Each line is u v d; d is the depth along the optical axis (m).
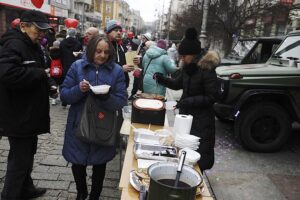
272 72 5.23
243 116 5.26
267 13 16.55
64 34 9.55
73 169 3.10
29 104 2.79
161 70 4.95
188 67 3.22
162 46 6.10
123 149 4.73
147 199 1.77
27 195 3.34
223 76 5.40
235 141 5.93
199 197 2.06
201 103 3.12
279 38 6.83
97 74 2.94
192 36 3.18
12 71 2.53
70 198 3.45
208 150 3.17
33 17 2.71
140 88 5.32
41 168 4.10
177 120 2.74
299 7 16.31
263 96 5.27
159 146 2.62
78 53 6.28
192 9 22.75
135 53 4.36
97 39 2.89
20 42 2.68
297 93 5.21
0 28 21.31
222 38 18.50
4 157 4.34
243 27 17.16
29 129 2.82
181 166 1.85
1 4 20.52
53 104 7.52
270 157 5.21
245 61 7.88
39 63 2.95
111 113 2.92
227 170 4.59
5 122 2.76
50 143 4.99
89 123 2.85
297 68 5.32
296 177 4.48
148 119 3.39
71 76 2.97
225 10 17.61
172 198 1.60
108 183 3.85
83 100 2.95
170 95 10.41
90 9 63.34
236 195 3.87
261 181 4.29
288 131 5.33
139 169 2.29
